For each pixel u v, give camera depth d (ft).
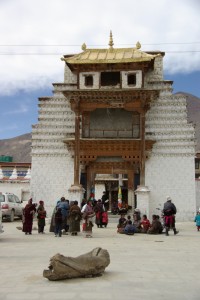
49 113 138.51
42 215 85.87
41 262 44.75
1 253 52.49
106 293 29.99
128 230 84.74
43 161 136.05
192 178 131.34
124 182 188.24
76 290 30.83
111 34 136.56
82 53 132.98
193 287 32.53
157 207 130.52
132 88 125.59
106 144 129.80
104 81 133.59
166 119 134.72
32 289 31.17
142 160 125.18
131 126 135.33
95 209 105.81
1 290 30.91
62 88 140.15
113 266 42.37
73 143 132.05
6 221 120.98
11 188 148.77
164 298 28.84
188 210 129.90
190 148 132.77
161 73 138.72
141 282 34.17
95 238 75.77
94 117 136.98
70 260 35.35
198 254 53.11
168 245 64.23
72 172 134.51
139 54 130.21
